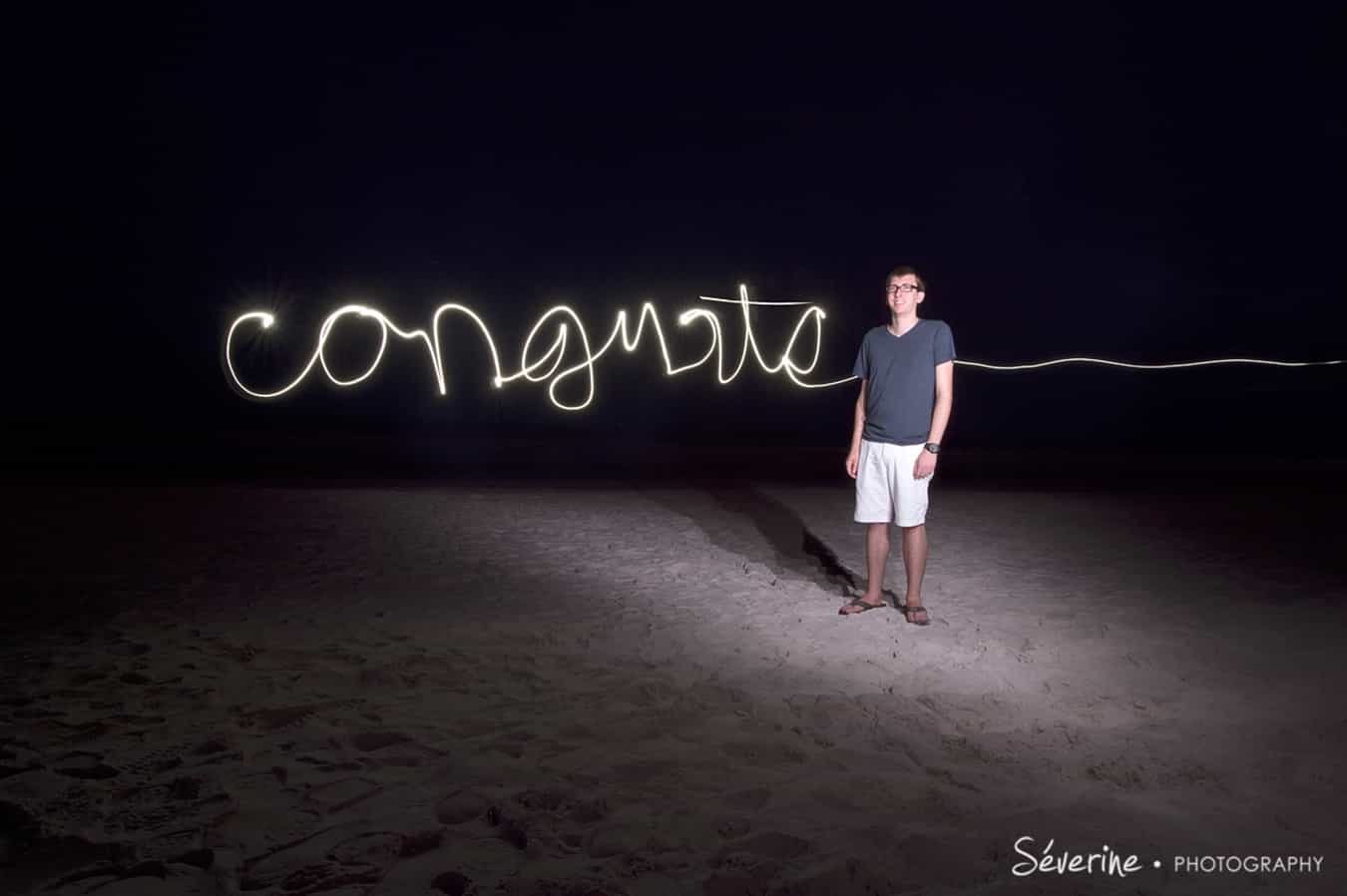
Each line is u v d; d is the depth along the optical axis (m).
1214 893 2.17
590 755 3.03
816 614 4.99
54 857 2.31
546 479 11.41
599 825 2.50
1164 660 4.13
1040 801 2.68
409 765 2.94
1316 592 5.49
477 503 8.97
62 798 2.64
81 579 5.58
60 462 12.37
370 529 7.48
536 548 6.81
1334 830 2.50
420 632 4.57
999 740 3.16
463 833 2.47
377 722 3.32
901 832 2.46
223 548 6.60
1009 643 4.42
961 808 2.62
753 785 2.79
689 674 3.93
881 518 4.92
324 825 2.50
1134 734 3.21
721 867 2.29
